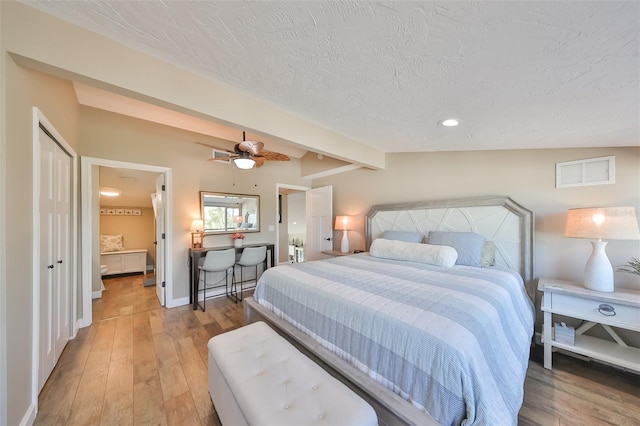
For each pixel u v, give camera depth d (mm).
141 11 1095
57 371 1993
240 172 4375
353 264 2561
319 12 961
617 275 2102
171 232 3555
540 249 2488
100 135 2986
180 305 3611
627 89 1187
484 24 886
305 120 2361
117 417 1550
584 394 1715
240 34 1174
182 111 1656
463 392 983
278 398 1082
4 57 1142
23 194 1379
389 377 1210
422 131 2314
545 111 1545
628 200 2078
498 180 2764
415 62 1208
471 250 2541
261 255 4082
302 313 1780
